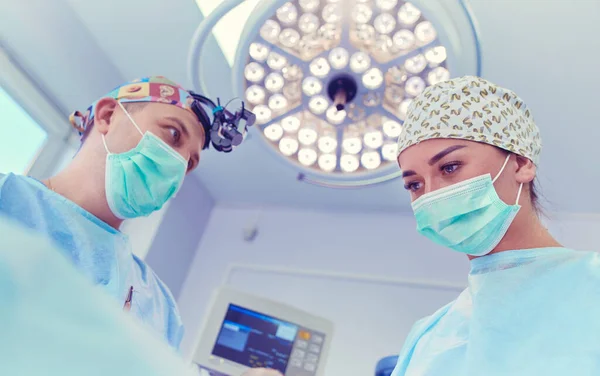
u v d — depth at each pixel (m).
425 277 2.04
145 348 0.18
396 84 1.23
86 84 1.87
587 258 0.87
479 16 1.48
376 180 1.33
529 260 0.94
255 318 1.33
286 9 1.15
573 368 0.71
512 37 1.51
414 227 2.21
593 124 1.69
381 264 2.13
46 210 1.04
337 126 1.29
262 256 2.30
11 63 1.74
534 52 1.53
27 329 0.15
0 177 1.03
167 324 1.32
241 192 2.45
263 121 1.32
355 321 1.98
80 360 0.16
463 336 0.92
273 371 0.79
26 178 1.06
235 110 1.30
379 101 1.24
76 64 1.81
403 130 1.12
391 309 1.98
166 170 1.17
